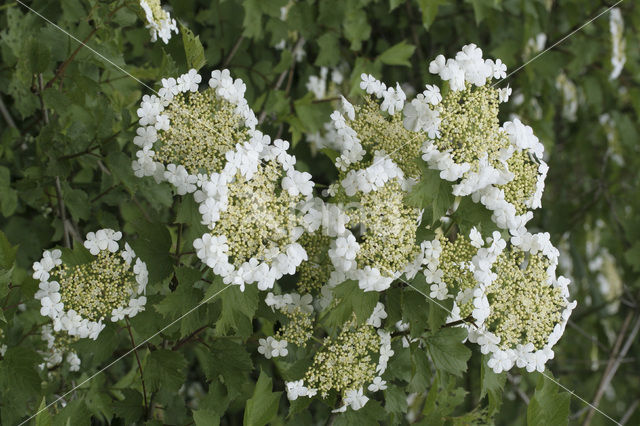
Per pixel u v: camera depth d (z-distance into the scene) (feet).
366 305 3.39
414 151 3.46
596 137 7.00
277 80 4.82
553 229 6.70
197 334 3.60
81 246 3.43
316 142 4.81
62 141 3.99
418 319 3.48
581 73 6.45
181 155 3.39
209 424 3.44
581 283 7.09
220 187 3.28
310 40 4.95
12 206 4.20
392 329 3.63
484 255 3.39
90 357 3.97
